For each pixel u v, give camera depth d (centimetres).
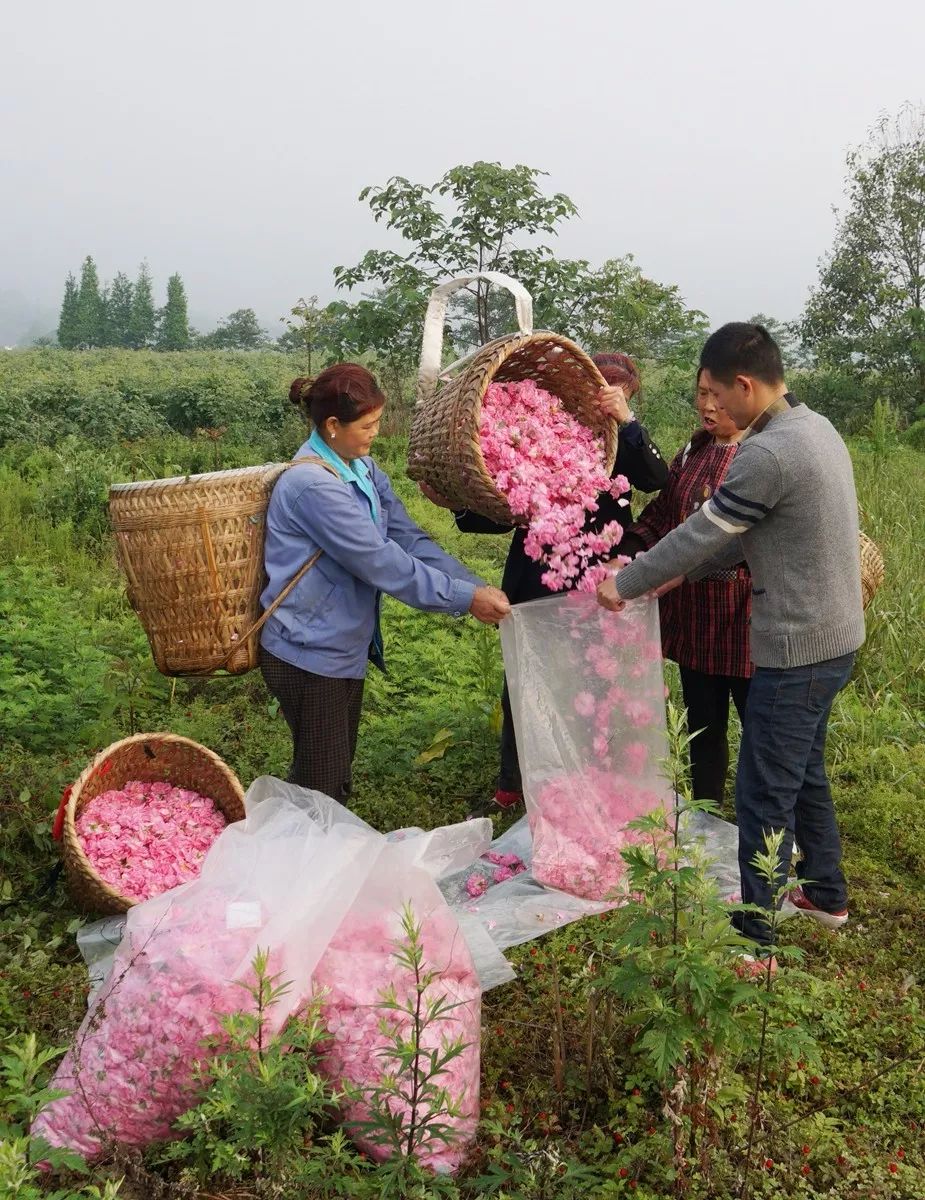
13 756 443
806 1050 228
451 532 979
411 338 1244
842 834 433
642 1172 244
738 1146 252
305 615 354
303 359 3669
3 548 844
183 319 11019
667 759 250
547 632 362
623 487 359
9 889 363
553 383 376
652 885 232
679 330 1442
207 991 243
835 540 307
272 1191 215
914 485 1123
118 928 333
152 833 372
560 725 365
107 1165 241
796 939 350
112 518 350
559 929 347
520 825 414
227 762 483
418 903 273
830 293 2314
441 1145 244
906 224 2208
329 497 344
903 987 325
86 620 654
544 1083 273
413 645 631
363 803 440
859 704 544
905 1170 252
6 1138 187
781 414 310
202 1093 228
